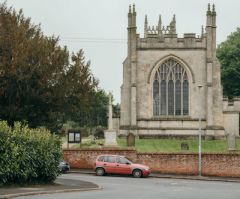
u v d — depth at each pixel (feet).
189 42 270.26
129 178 159.33
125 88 270.87
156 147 240.12
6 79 150.92
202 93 269.03
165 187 127.54
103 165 166.61
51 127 163.43
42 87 155.84
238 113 270.67
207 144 252.21
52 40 163.22
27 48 151.94
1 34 153.07
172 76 270.26
